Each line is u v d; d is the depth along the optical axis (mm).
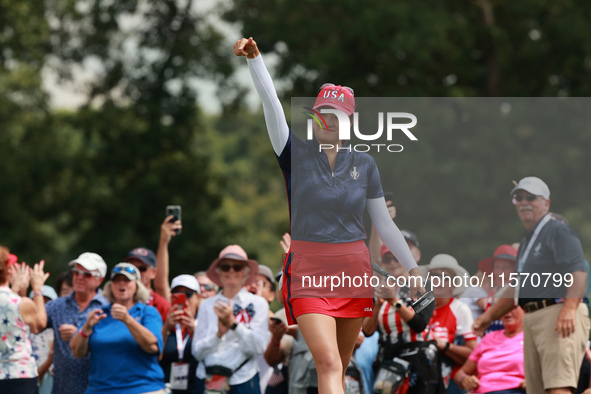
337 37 78875
